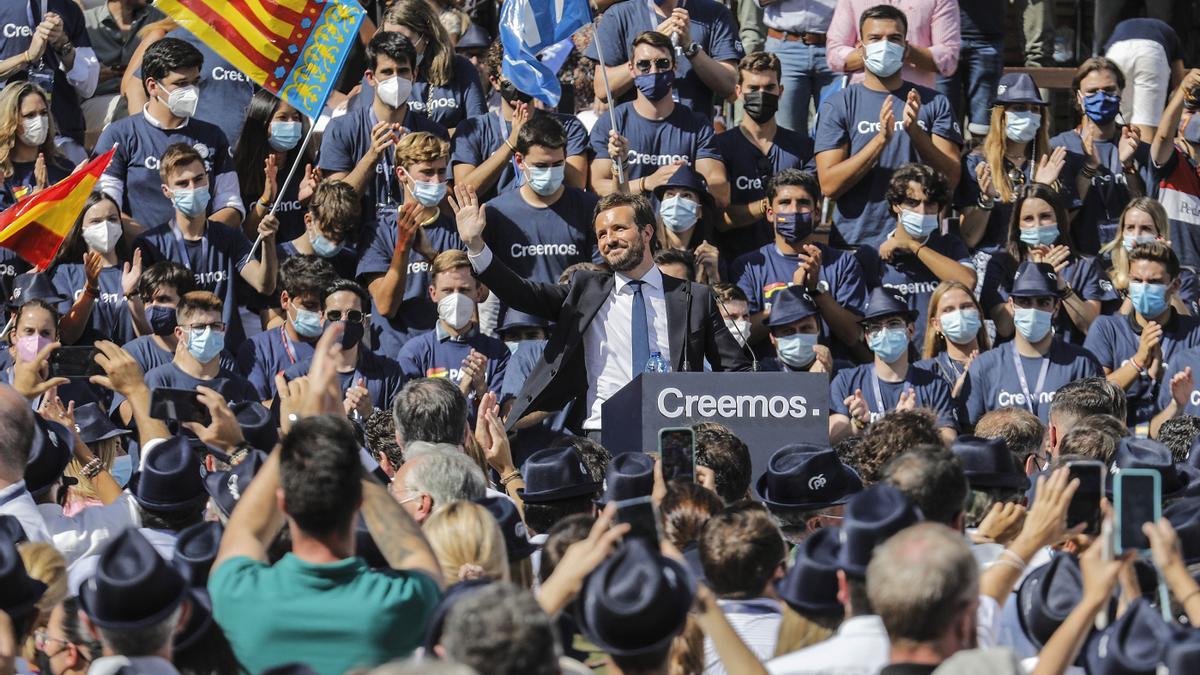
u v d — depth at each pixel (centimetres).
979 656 1137
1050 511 1605
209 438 1994
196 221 3662
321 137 4069
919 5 4228
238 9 3653
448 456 1933
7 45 4206
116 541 1377
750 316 3638
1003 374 3494
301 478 1423
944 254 3822
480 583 1393
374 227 3725
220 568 1459
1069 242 3953
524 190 3647
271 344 3406
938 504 1644
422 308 3641
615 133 3744
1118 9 4991
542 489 2097
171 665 1374
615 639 1270
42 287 3409
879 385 3434
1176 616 1681
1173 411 3338
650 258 2811
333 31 3691
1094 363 3503
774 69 4009
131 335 3572
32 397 2592
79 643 1574
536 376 2781
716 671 1552
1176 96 4225
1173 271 3569
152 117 3859
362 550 1603
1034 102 4053
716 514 1641
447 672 977
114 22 4625
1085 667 1486
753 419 2416
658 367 2762
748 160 3997
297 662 1351
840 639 1409
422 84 4106
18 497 1925
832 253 3769
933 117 4016
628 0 4334
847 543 1426
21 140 3822
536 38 3859
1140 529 1466
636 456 1917
